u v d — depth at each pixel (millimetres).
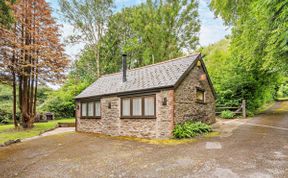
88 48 23578
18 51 13836
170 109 8578
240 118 14203
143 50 23234
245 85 15320
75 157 6379
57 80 15922
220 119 14484
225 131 9367
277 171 4223
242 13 10734
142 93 9641
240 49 12172
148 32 21266
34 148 8086
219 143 7078
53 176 4691
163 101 8812
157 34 20875
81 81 25641
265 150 5867
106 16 22484
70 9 20172
